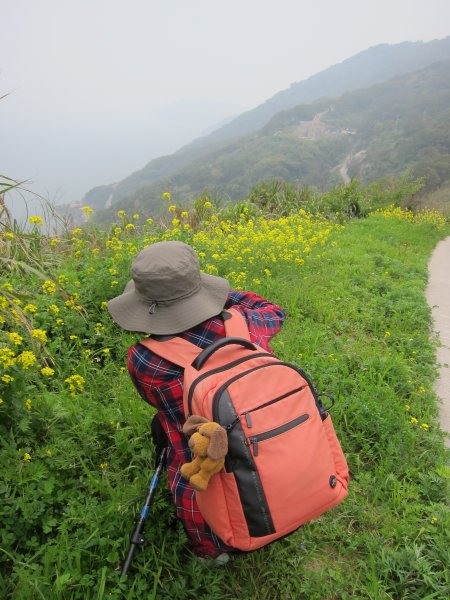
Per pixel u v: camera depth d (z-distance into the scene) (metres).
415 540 2.57
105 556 2.28
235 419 1.77
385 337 5.25
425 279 9.20
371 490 2.93
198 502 1.88
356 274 7.75
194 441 1.69
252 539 1.81
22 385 2.62
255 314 2.29
